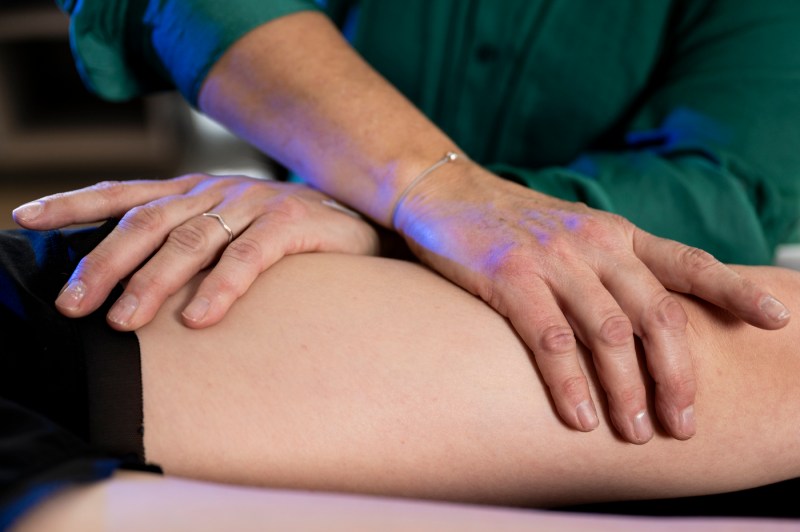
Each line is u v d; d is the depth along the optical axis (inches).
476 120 36.4
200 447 15.4
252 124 25.8
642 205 26.7
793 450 18.6
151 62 28.5
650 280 17.9
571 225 19.6
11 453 12.1
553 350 17.2
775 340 19.1
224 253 18.6
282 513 11.7
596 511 20.3
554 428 17.3
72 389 15.3
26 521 11.0
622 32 33.5
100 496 11.9
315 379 16.5
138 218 18.8
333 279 19.3
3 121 100.2
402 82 36.6
